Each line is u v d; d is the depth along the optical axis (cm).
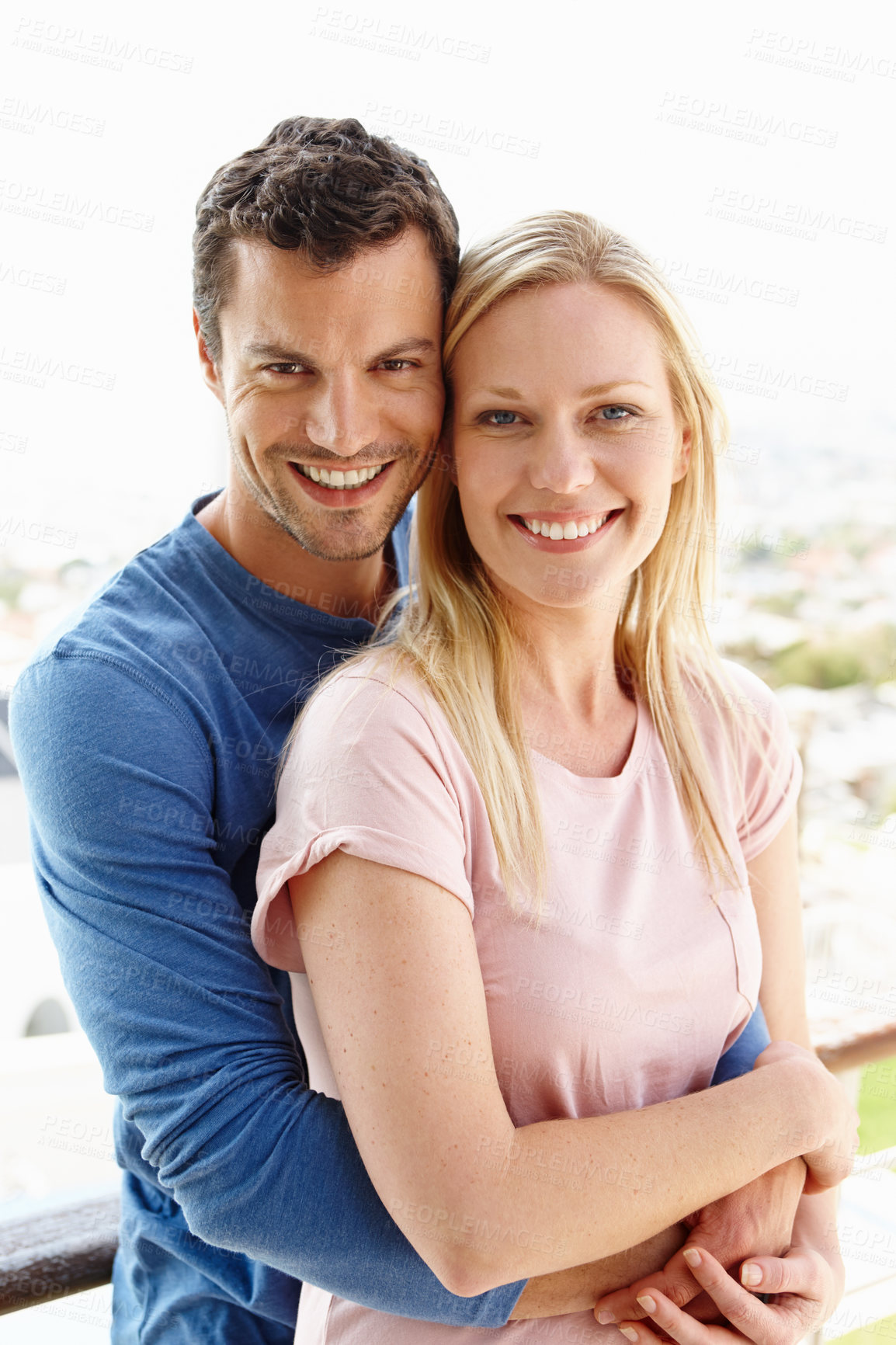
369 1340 89
